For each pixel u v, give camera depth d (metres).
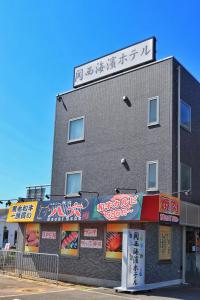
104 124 21.14
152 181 18.55
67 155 22.58
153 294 14.76
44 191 23.11
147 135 19.17
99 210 17.66
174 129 18.55
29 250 21.44
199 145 20.78
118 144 20.25
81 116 22.39
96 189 20.66
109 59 21.95
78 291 15.09
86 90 22.50
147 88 19.66
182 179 18.80
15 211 22.27
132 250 15.39
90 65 22.84
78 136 22.28
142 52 20.50
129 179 19.39
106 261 17.53
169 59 19.09
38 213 20.64
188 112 20.00
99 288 16.34
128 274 15.16
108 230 17.81
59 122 23.48
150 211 15.90
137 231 15.67
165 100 18.84
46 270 19.55
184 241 18.91
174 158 18.27
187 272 18.94
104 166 20.59
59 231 20.09
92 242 18.36
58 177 22.70
